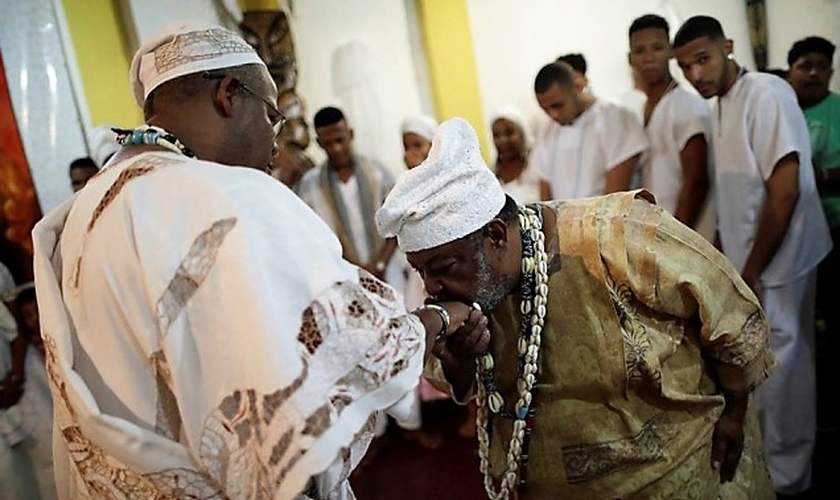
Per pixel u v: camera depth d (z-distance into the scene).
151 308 0.85
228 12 3.45
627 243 1.18
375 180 3.26
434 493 2.79
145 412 0.88
